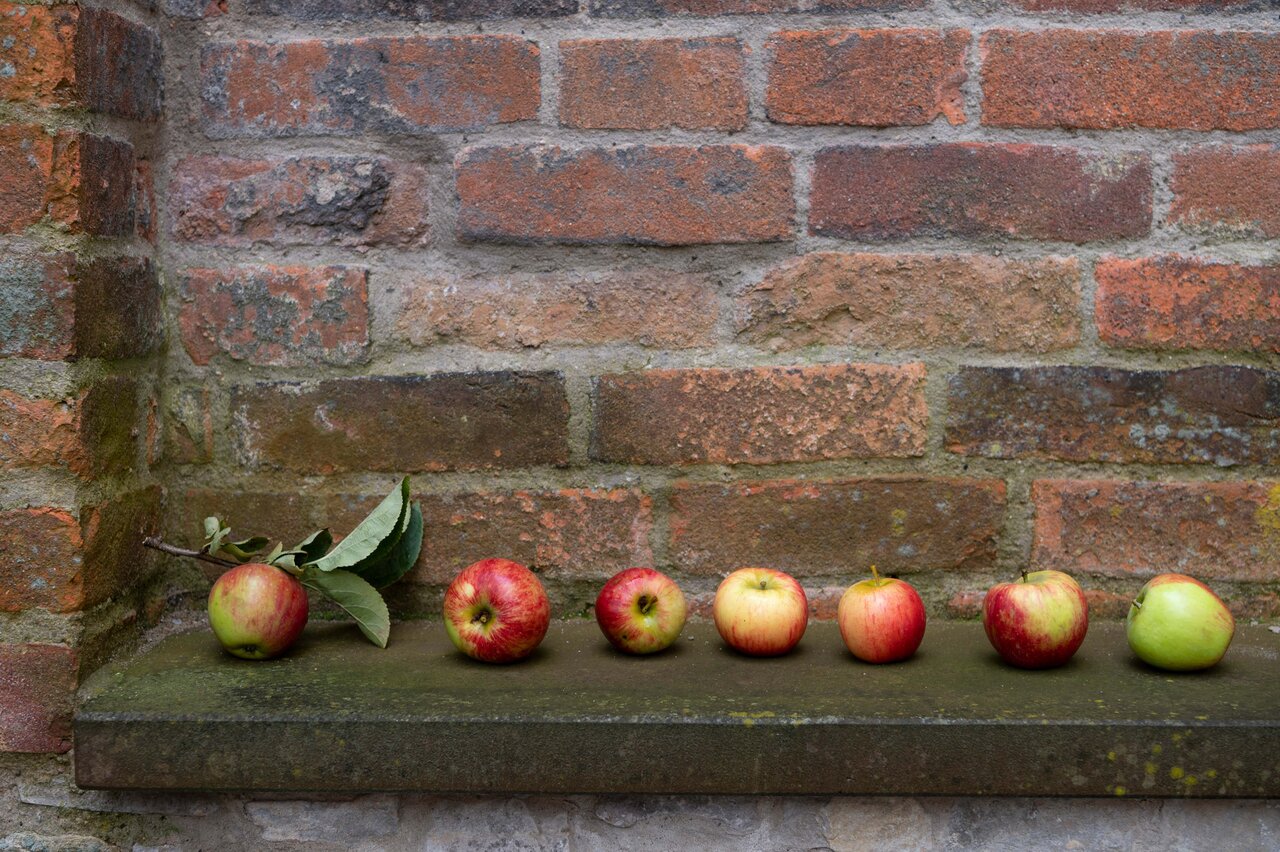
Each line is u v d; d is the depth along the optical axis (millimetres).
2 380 1108
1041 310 1313
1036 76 1296
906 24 1297
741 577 1236
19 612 1123
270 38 1313
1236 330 1304
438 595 1353
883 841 1124
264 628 1174
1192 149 1296
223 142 1321
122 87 1212
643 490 1334
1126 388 1313
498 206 1315
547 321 1325
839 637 1296
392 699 1090
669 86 1304
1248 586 1321
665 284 1321
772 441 1325
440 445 1332
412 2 1304
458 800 1138
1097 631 1309
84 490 1135
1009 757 1038
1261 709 1062
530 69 1305
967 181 1307
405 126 1312
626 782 1050
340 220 1319
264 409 1334
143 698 1095
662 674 1168
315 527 1333
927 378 1321
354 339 1325
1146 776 1037
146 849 1153
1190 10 1288
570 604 1353
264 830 1146
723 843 1132
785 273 1316
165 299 1332
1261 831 1101
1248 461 1312
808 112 1303
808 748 1043
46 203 1102
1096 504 1321
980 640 1276
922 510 1328
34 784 1148
